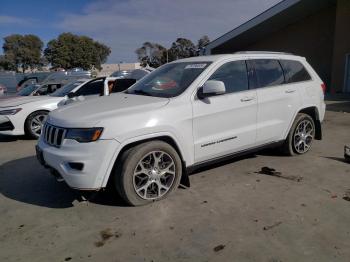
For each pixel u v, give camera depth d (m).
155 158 3.93
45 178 5.14
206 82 4.16
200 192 4.27
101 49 67.31
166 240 3.22
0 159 6.45
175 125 4.00
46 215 3.86
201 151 4.31
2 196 4.47
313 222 3.45
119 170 3.77
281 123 5.20
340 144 6.44
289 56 5.51
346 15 17.89
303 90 5.48
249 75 4.83
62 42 59.62
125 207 3.93
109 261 2.95
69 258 3.02
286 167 5.10
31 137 8.37
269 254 2.94
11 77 34.94
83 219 3.71
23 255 3.09
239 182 4.56
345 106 12.09
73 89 8.69
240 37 22.62
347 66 18.39
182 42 65.88
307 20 21.84
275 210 3.73
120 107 3.96
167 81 4.64
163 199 4.09
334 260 2.83
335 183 4.45
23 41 71.06
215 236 3.26
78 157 3.60
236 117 4.58
